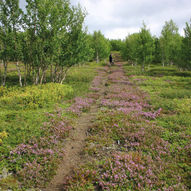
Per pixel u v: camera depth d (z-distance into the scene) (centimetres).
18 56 2245
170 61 7025
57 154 857
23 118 1226
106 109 1644
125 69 5784
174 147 905
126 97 2067
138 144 946
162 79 3616
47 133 1037
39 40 2233
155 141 964
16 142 905
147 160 788
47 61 2325
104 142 993
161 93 2275
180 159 808
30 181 668
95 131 1155
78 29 2586
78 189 628
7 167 727
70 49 2591
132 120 1305
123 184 648
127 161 779
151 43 4850
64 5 2448
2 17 2130
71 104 1784
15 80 2898
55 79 2833
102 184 643
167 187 628
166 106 1695
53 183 687
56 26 2242
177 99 1969
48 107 1600
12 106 1502
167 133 1080
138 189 612
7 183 637
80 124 1315
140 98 2033
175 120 1285
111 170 722
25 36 2264
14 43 2220
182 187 611
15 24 2189
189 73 4456
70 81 3186
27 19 2175
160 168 729
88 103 1861
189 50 4128
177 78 3672
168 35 6269
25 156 809
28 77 3084
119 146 963
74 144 1008
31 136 970
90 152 895
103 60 8975
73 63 2636
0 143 873
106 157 847
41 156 827
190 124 1205
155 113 1481
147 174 685
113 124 1216
